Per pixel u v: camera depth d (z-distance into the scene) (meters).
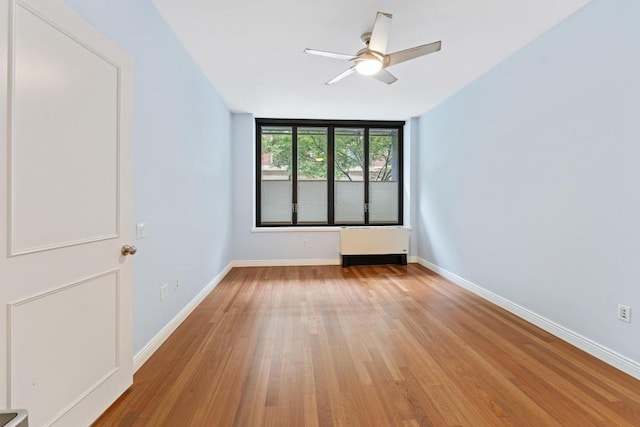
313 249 5.20
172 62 2.53
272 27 2.49
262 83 3.65
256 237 5.09
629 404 1.65
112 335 1.64
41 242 1.22
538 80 2.64
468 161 3.74
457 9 2.27
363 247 5.09
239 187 5.02
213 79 3.53
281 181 5.43
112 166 1.62
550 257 2.54
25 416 0.71
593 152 2.15
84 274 1.44
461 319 2.85
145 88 2.09
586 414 1.57
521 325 2.71
